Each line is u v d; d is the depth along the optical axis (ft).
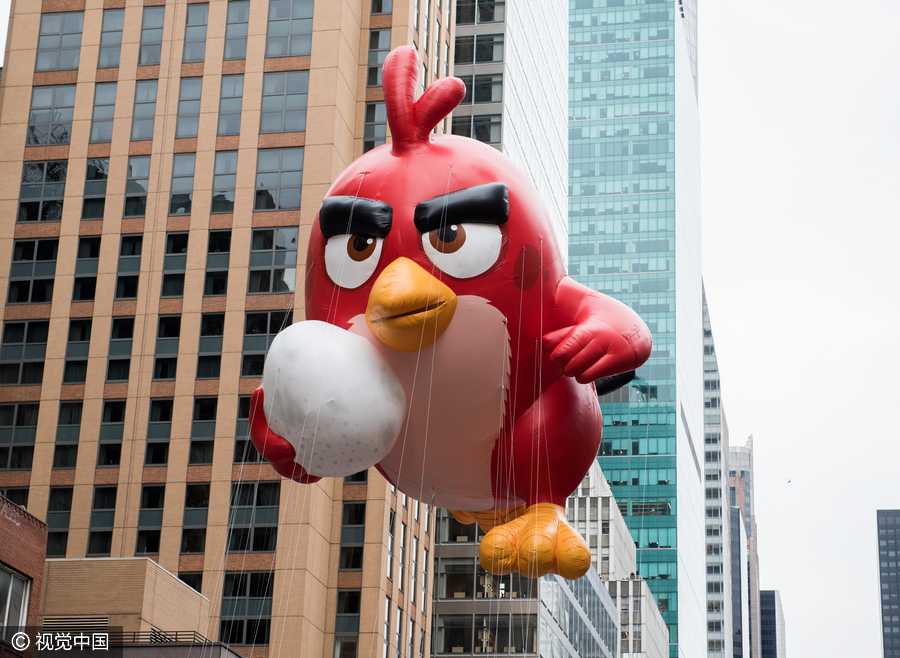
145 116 240.12
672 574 519.19
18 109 244.22
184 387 221.87
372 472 223.10
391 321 53.88
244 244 229.25
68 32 247.70
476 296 55.62
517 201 57.21
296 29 240.32
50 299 231.50
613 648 345.10
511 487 58.34
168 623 162.61
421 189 56.80
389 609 222.48
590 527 385.29
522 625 254.68
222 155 235.20
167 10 245.86
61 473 219.61
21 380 226.99
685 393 598.34
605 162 618.03
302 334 55.67
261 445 57.82
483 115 312.29
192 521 213.25
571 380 59.67
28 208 237.86
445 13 281.54
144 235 232.73
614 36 641.40
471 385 55.93
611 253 599.16
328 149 232.32
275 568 208.95
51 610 154.81
